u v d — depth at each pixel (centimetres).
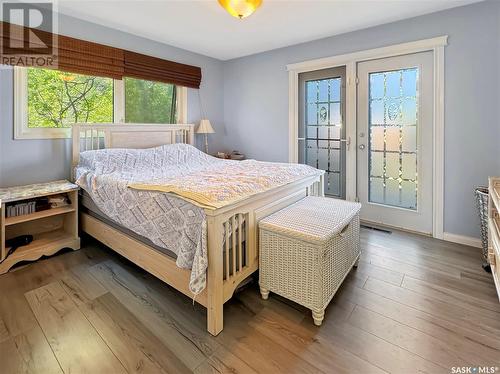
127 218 214
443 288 201
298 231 172
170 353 146
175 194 176
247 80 428
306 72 373
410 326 163
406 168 313
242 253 188
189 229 162
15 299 193
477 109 264
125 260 252
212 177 224
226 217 163
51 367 138
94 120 319
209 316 160
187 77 396
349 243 207
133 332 162
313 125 377
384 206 331
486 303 183
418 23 288
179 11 275
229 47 385
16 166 267
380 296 193
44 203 262
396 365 137
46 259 253
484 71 258
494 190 196
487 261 228
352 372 134
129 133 329
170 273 184
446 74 277
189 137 393
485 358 140
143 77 346
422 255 255
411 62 298
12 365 139
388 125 321
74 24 288
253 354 146
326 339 155
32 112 277
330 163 368
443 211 290
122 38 326
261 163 309
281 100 396
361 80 332
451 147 281
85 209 289
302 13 280
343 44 337
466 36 264
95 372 135
